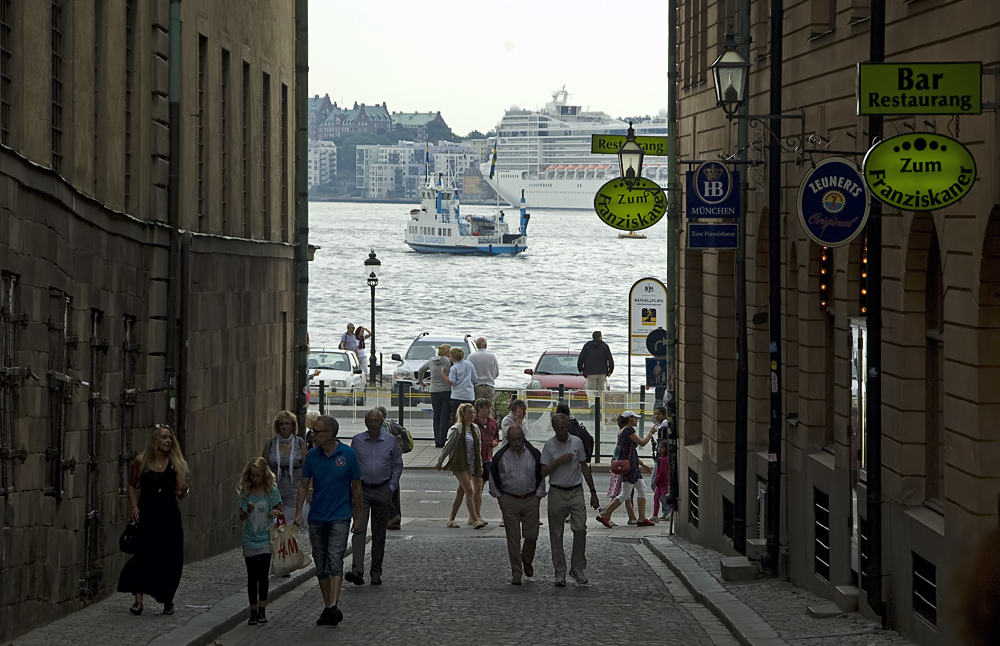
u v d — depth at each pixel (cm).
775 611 1900
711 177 2406
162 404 2278
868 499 1702
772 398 2189
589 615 1956
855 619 1814
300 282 3131
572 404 4400
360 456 2256
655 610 2011
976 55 1476
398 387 4722
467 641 1741
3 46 1641
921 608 1636
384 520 2264
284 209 3266
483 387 4441
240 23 2803
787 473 2264
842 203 1742
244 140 2897
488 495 3825
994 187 1413
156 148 2270
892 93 1412
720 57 2125
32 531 1664
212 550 2562
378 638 1764
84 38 1925
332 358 5966
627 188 3139
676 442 3177
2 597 1552
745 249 2411
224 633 1794
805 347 2138
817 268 2120
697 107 3011
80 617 1797
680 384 3161
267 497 1878
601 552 2816
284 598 2136
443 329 13462
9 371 1571
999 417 1462
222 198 2706
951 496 1523
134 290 2169
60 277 1773
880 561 1714
